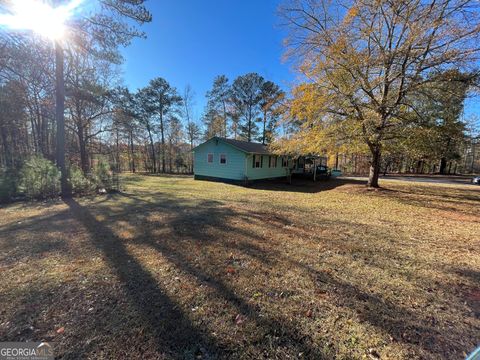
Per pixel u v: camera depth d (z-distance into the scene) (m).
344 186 13.97
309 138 11.38
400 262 3.46
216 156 16.88
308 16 10.34
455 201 8.90
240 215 6.13
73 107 15.21
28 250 3.72
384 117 9.46
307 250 3.85
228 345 1.85
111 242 4.10
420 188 13.02
